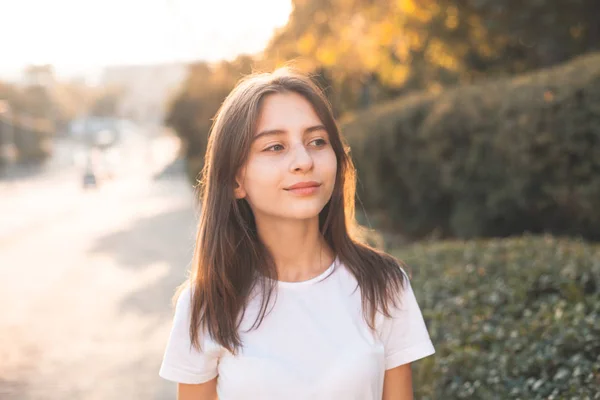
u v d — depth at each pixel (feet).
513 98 19.81
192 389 5.58
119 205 89.86
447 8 31.42
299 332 5.37
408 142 28.66
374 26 39.24
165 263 39.55
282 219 5.52
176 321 5.60
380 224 34.58
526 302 13.29
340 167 5.82
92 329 24.44
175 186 130.82
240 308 5.44
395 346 5.75
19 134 234.79
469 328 12.26
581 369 9.73
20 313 27.58
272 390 5.21
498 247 17.60
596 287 13.17
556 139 18.06
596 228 20.29
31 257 44.42
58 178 180.65
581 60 19.17
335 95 53.83
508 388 10.08
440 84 43.93
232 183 5.54
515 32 27.07
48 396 17.47
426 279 16.02
